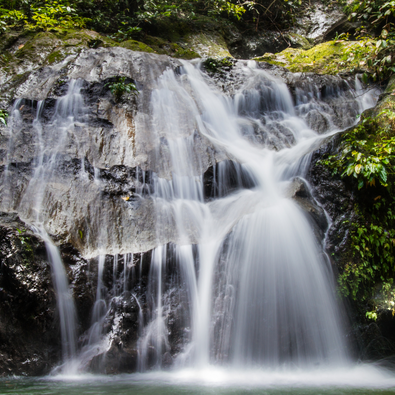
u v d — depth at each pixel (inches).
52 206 148.3
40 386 109.0
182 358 132.6
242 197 178.7
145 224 152.6
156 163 177.2
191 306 139.3
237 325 138.4
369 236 157.9
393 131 180.7
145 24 324.8
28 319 122.8
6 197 150.3
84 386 109.2
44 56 235.9
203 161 184.9
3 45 249.9
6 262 121.7
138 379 119.6
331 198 168.7
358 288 152.7
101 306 132.3
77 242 138.8
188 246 145.6
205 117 216.4
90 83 200.2
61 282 129.0
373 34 334.3
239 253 145.1
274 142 215.8
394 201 166.9
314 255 150.1
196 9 368.2
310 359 141.1
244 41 366.6
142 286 137.4
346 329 148.1
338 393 104.7
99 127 182.7
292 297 143.4
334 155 176.9
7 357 122.0
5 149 165.8
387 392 106.7
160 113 202.2
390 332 153.6
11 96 192.4
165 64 235.5
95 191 158.2
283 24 382.6
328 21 373.1
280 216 152.9
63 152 168.2
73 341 128.7
